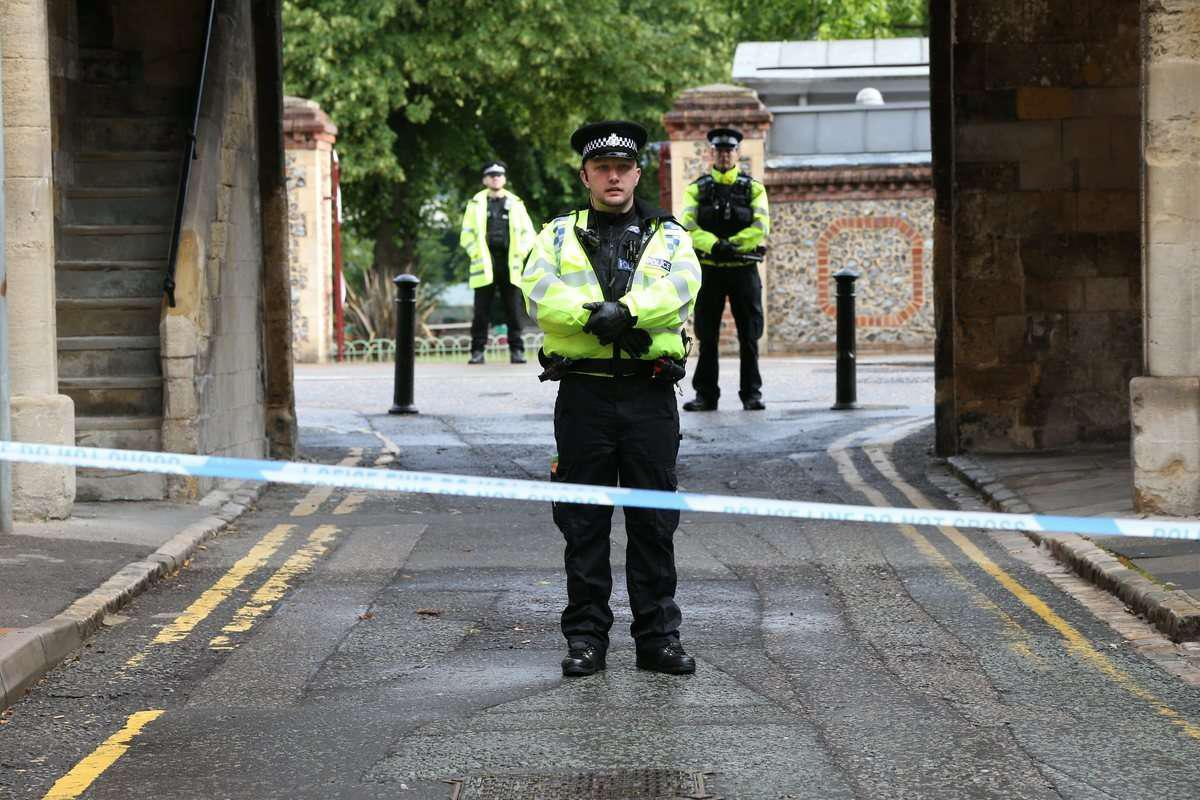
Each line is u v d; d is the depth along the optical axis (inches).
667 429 493.0
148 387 824.3
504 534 741.9
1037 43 942.4
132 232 903.1
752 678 481.4
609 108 2748.5
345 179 2549.2
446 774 390.0
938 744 410.9
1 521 688.4
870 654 511.2
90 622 547.5
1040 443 956.0
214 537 735.1
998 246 949.8
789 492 866.1
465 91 2605.8
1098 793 372.2
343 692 472.1
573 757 402.0
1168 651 511.2
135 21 985.5
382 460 1010.1
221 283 861.8
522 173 3053.6
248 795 378.3
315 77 2517.2
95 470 804.0
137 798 377.7
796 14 3230.8
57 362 796.0
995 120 946.1
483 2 2551.7
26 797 379.9
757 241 1231.5
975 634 538.9
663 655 487.8
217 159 861.2
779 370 1664.6
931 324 2084.2
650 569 492.7
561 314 479.8
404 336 1285.7
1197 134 692.7
